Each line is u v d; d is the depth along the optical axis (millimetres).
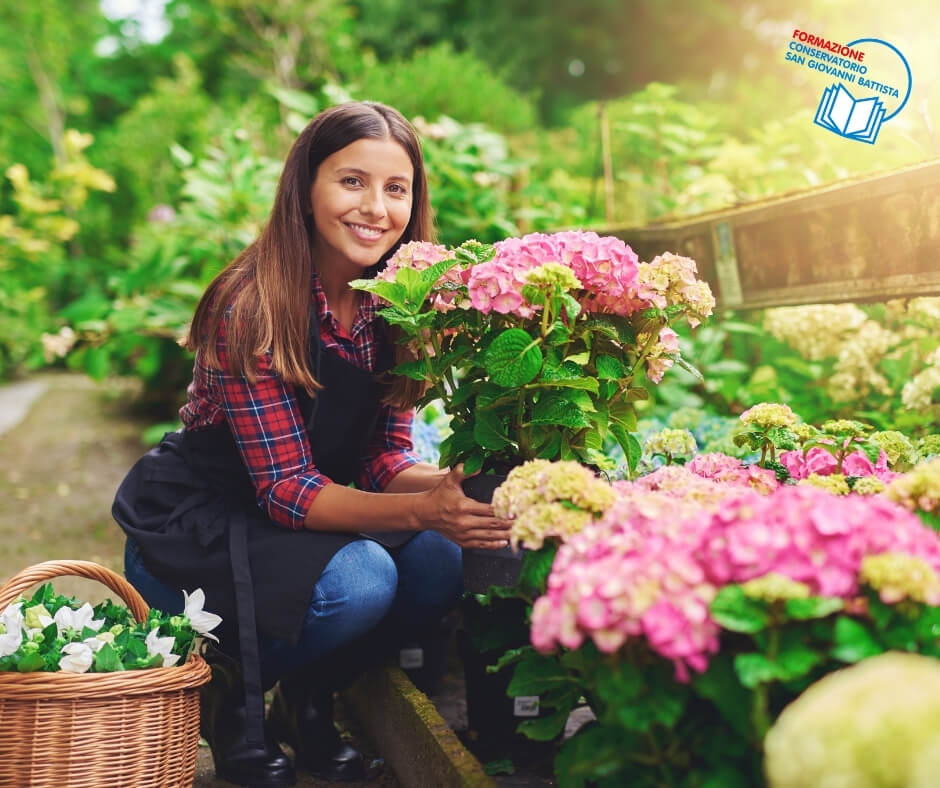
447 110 7332
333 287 2477
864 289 2783
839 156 4574
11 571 4355
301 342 2318
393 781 2463
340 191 2336
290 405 2340
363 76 7793
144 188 11742
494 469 2162
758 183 5168
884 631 1415
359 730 2859
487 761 2395
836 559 1422
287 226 2346
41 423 8695
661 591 1381
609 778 1537
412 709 2350
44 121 16812
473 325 2143
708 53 15992
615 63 16578
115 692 1921
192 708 2115
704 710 1526
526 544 1683
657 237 3826
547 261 2004
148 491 2477
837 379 3750
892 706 1176
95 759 1919
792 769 1206
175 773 2057
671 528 1509
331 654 2414
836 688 1241
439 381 2172
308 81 10734
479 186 5219
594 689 1688
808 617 1374
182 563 2326
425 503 2158
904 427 3318
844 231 2838
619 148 6711
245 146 6055
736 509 1474
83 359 6578
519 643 2205
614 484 1968
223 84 15211
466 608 2266
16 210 12117
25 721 1891
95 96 20812
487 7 17109
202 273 6281
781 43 14969
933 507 1630
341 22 10891
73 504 5668
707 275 3572
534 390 2068
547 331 1979
